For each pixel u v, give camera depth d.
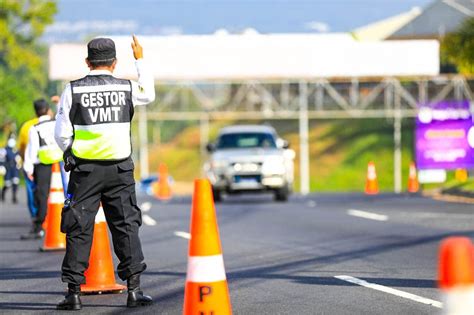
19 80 130.25
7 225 38.66
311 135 120.38
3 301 18.73
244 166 53.53
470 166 78.81
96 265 19.28
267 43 80.62
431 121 79.12
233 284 20.52
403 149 115.38
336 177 110.75
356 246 28.00
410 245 28.14
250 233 32.62
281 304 17.83
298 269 22.88
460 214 40.38
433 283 20.22
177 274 22.38
